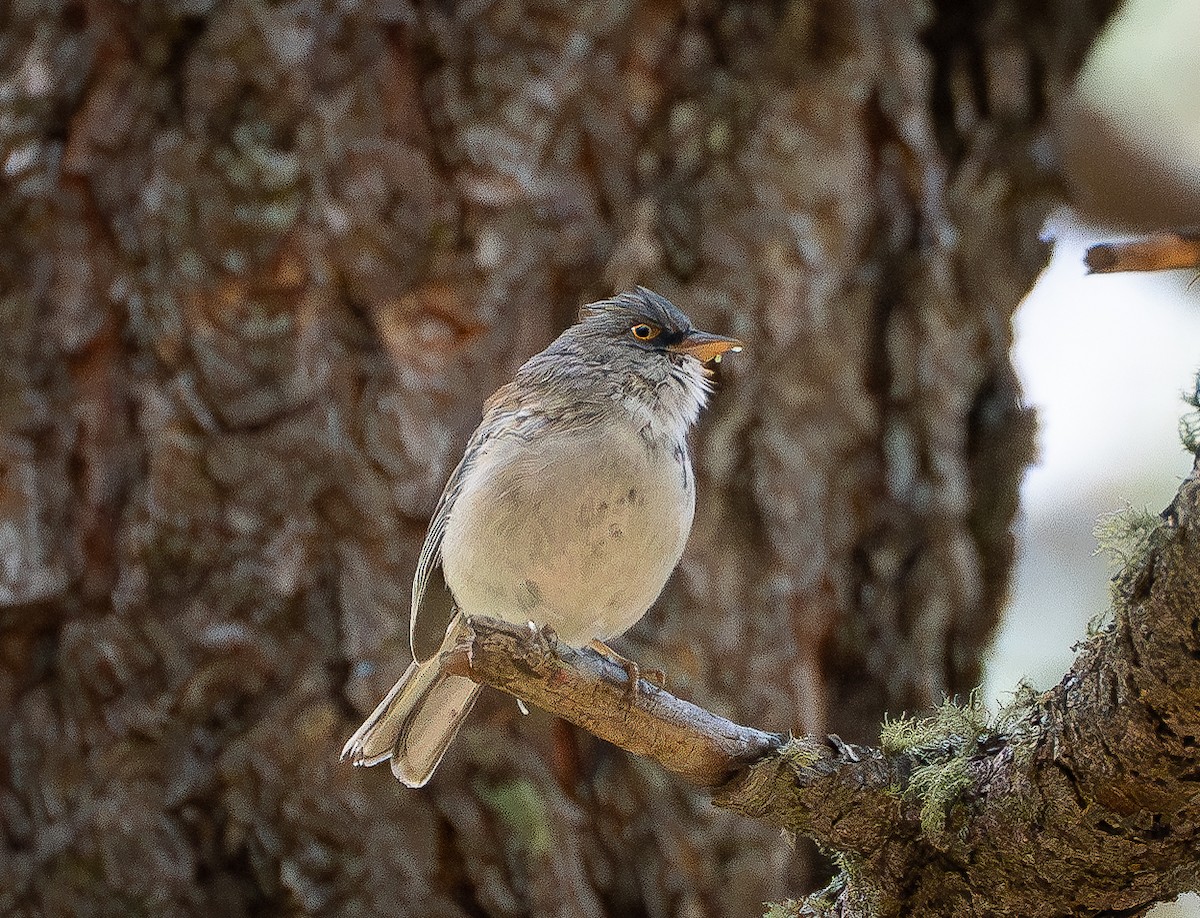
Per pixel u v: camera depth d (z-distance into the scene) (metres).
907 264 10.98
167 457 9.81
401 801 9.57
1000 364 11.41
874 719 10.59
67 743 9.73
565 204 10.34
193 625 9.70
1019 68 11.56
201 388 9.88
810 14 10.82
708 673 10.14
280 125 10.05
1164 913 11.41
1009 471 11.33
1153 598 5.48
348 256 9.99
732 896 9.77
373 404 9.94
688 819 9.85
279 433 9.86
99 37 10.28
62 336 10.08
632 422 9.00
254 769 9.55
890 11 11.06
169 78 10.21
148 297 10.02
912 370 10.88
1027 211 11.52
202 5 10.12
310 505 9.81
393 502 9.84
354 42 10.17
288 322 9.96
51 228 10.19
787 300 10.55
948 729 6.82
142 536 9.76
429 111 10.24
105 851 9.53
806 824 6.77
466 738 9.74
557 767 9.90
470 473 9.10
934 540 10.80
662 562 8.90
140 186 10.15
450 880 9.56
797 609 10.36
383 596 9.73
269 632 9.70
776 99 10.70
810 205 10.66
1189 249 5.00
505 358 10.09
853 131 10.85
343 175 10.05
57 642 9.95
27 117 10.31
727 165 10.59
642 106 10.60
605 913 9.81
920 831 6.57
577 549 8.66
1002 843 6.30
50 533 9.91
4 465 9.94
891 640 10.70
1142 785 5.80
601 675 6.74
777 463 10.44
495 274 10.12
